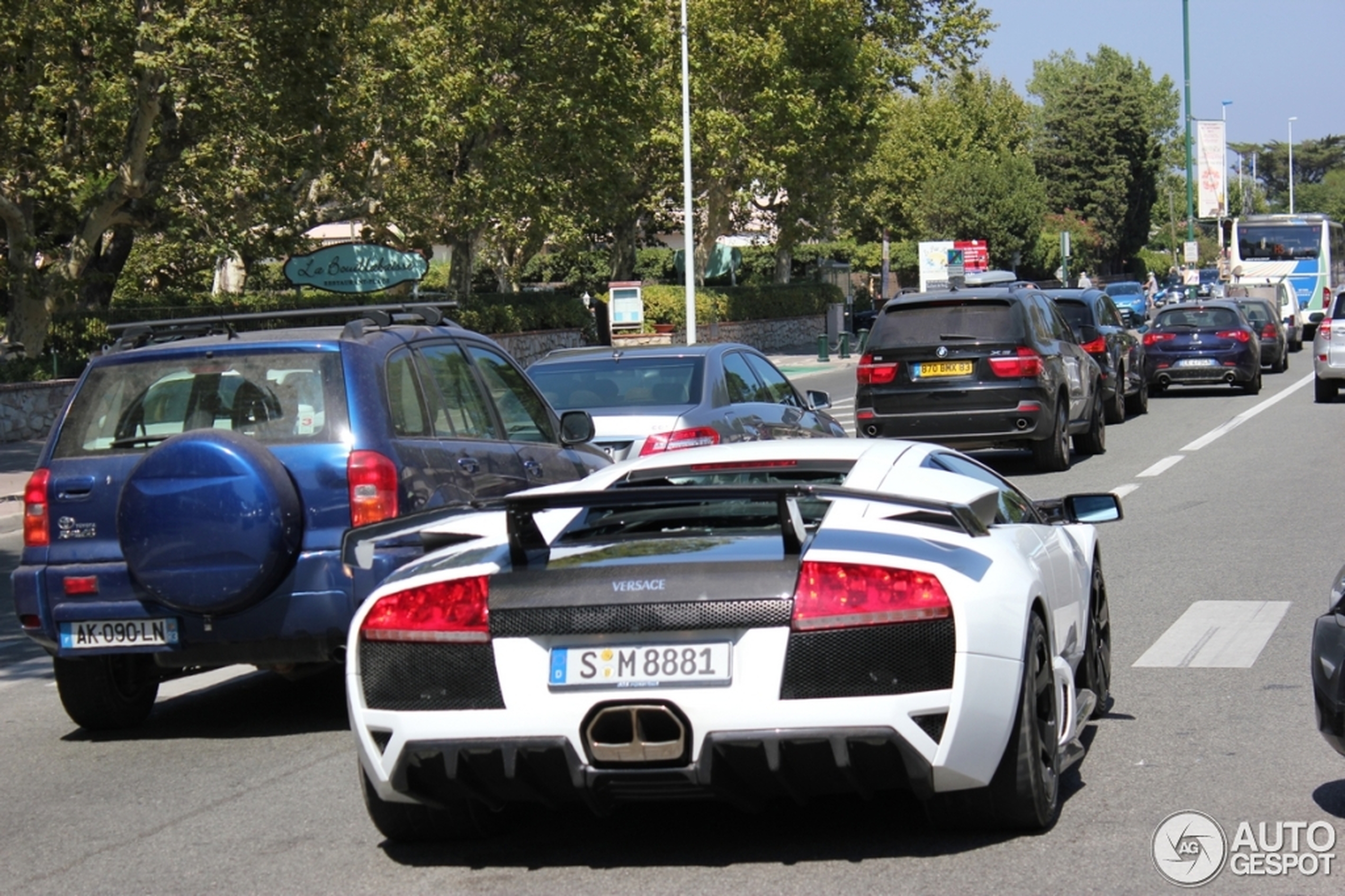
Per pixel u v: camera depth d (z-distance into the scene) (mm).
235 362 7508
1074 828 5309
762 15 47406
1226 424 23453
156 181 27844
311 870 5273
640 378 12266
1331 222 52781
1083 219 109188
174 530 6969
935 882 4781
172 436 7195
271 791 6453
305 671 9445
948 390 17500
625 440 11438
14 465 22844
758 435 12438
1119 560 11711
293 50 26469
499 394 9031
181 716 8250
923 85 61188
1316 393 26812
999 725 4770
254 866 5363
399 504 7277
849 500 5234
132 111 26984
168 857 5539
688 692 4629
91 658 7613
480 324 39594
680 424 11453
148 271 39812
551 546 5219
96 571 7250
